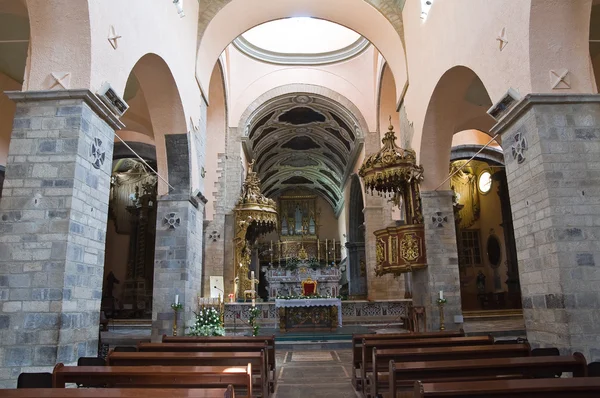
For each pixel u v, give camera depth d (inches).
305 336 559.8
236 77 883.4
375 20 579.8
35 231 250.8
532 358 208.1
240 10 559.8
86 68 272.7
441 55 429.1
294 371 382.0
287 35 898.7
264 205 829.8
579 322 255.1
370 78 890.7
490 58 336.5
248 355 242.2
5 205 254.2
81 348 258.8
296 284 927.0
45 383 193.8
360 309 732.7
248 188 840.3
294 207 1579.7
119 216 1036.5
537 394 152.3
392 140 510.9
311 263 1009.5
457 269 478.6
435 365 201.0
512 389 150.9
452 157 791.1
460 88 444.8
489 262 999.0
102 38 287.9
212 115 807.7
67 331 246.1
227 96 832.9
